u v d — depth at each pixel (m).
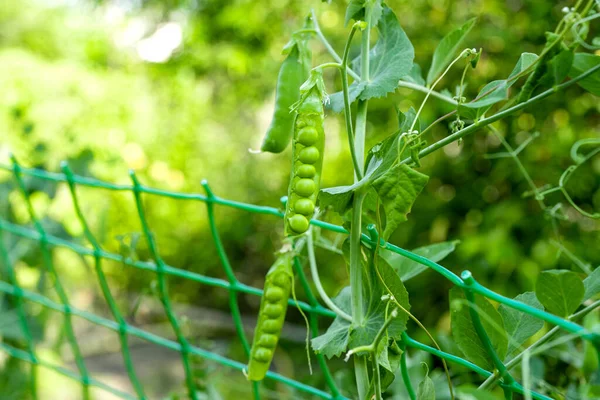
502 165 1.09
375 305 0.50
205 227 2.15
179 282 2.18
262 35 1.69
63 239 1.16
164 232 2.18
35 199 1.43
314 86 0.46
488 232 1.07
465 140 1.16
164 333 1.99
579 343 0.69
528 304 0.49
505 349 0.47
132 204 2.14
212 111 2.21
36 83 1.87
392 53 0.51
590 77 0.46
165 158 2.16
